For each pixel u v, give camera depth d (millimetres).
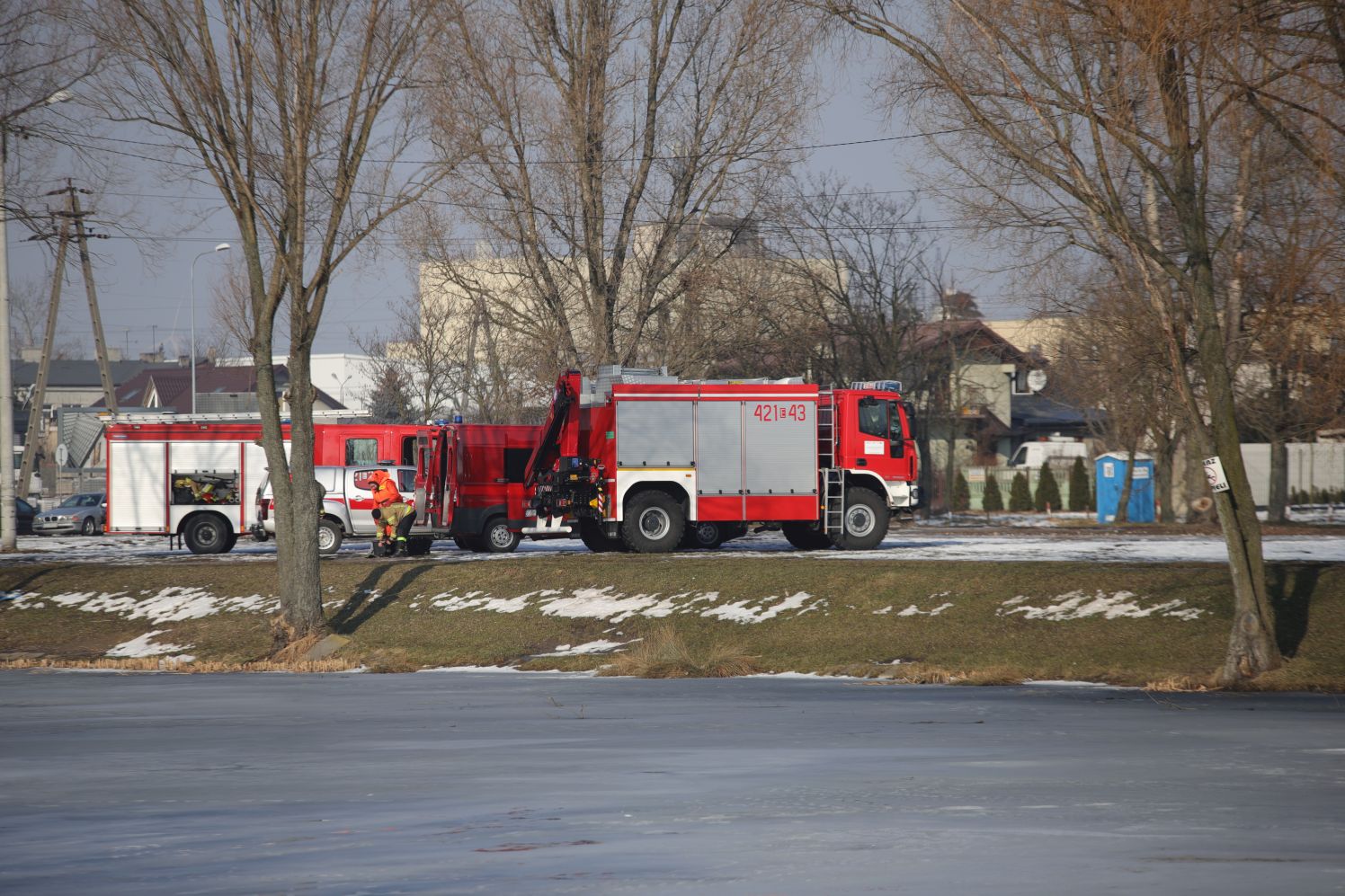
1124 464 189375
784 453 118125
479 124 132875
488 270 151875
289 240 96375
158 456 139000
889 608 87375
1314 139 62875
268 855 26125
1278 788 34344
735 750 43938
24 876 24234
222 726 54156
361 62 92500
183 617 104625
